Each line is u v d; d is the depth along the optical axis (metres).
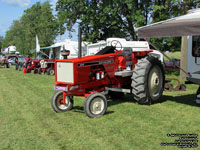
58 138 3.53
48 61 14.68
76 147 3.19
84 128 3.92
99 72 4.93
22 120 4.48
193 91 7.42
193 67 6.27
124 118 4.45
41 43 30.23
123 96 6.85
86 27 15.29
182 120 4.28
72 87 4.51
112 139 3.43
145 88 5.22
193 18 5.39
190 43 6.32
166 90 7.43
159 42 12.70
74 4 14.54
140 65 5.34
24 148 3.21
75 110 5.18
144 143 3.27
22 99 6.56
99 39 15.91
